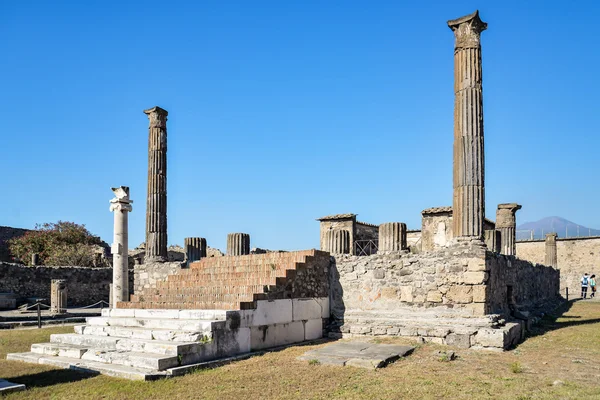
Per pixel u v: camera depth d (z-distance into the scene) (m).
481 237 13.40
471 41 14.09
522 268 19.17
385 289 14.21
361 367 9.82
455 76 14.28
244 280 13.73
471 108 13.83
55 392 8.08
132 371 9.15
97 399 7.69
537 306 21.22
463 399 7.55
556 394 7.74
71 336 11.71
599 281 41.06
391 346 11.74
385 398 7.64
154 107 20.61
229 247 18.84
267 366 9.97
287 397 7.77
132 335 11.30
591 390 7.93
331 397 7.76
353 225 27.33
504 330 11.91
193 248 20.22
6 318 18.86
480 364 10.13
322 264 14.79
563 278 42.84
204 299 13.00
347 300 14.74
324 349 11.47
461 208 13.55
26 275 26.11
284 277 13.21
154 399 7.70
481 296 12.80
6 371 9.64
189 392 8.04
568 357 10.83
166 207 20.59
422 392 7.95
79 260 35.34
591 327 15.69
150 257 19.98
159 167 20.50
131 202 17.20
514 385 8.35
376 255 14.54
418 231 33.16
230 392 8.04
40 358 10.65
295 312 13.34
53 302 21.84
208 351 10.39
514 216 24.55
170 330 10.97
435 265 13.53
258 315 12.02
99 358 10.17
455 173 13.89
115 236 16.81
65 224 39.53
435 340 12.47
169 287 14.99
